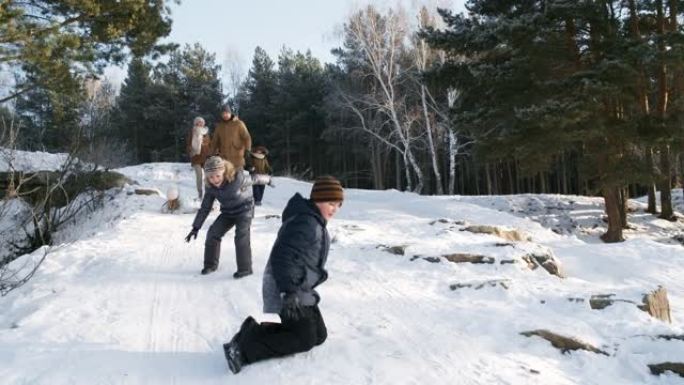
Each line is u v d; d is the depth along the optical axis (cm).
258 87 4769
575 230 1964
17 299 601
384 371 398
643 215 2183
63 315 529
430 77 2067
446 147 3706
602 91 1535
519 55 1750
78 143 1463
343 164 4553
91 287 631
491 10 2059
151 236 953
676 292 877
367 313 543
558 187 4150
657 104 1955
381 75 3400
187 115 4597
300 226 372
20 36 1419
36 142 3169
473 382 389
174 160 4591
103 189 1462
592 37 1731
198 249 840
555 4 1638
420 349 445
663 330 505
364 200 1883
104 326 496
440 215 1564
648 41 1580
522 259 792
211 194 659
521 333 493
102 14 1680
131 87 4769
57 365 412
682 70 1794
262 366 402
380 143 3866
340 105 3441
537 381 399
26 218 1212
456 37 1941
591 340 479
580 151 1997
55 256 794
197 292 607
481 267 763
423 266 757
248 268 671
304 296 383
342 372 394
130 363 416
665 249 1089
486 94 1953
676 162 2889
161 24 1806
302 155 4644
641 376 437
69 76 1619
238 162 1164
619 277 959
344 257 804
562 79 1675
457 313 551
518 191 4178
